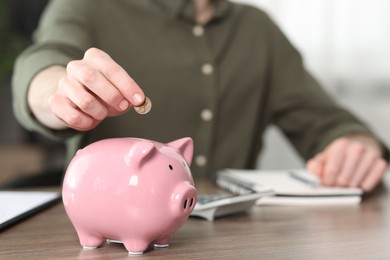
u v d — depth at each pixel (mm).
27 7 2164
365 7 1678
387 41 1648
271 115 1156
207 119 1022
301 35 1762
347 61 1714
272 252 398
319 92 1130
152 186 380
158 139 997
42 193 668
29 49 720
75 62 428
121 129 979
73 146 943
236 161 1064
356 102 1703
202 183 811
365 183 700
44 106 558
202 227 497
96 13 1001
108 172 385
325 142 988
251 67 1095
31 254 386
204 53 1038
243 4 1198
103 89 404
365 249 411
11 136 2227
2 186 906
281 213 580
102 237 402
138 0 1049
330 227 503
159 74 1005
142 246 387
